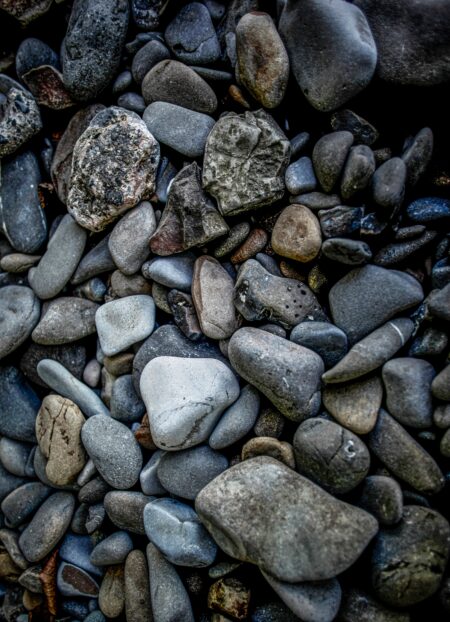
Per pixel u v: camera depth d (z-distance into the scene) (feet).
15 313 1.27
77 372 1.26
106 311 1.20
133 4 1.16
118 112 1.16
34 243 1.29
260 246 1.13
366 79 1.01
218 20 1.20
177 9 1.18
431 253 1.07
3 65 1.29
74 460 1.20
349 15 1.01
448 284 0.99
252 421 1.09
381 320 1.05
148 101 1.19
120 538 1.18
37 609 1.28
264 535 0.97
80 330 1.23
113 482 1.17
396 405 1.00
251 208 1.10
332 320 1.09
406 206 1.06
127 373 1.21
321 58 1.02
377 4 1.03
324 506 0.97
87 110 1.24
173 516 1.08
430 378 1.00
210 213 1.11
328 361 1.07
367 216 1.03
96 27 1.14
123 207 1.16
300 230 1.06
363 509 1.00
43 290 1.26
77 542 1.26
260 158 1.08
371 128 1.05
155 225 1.17
